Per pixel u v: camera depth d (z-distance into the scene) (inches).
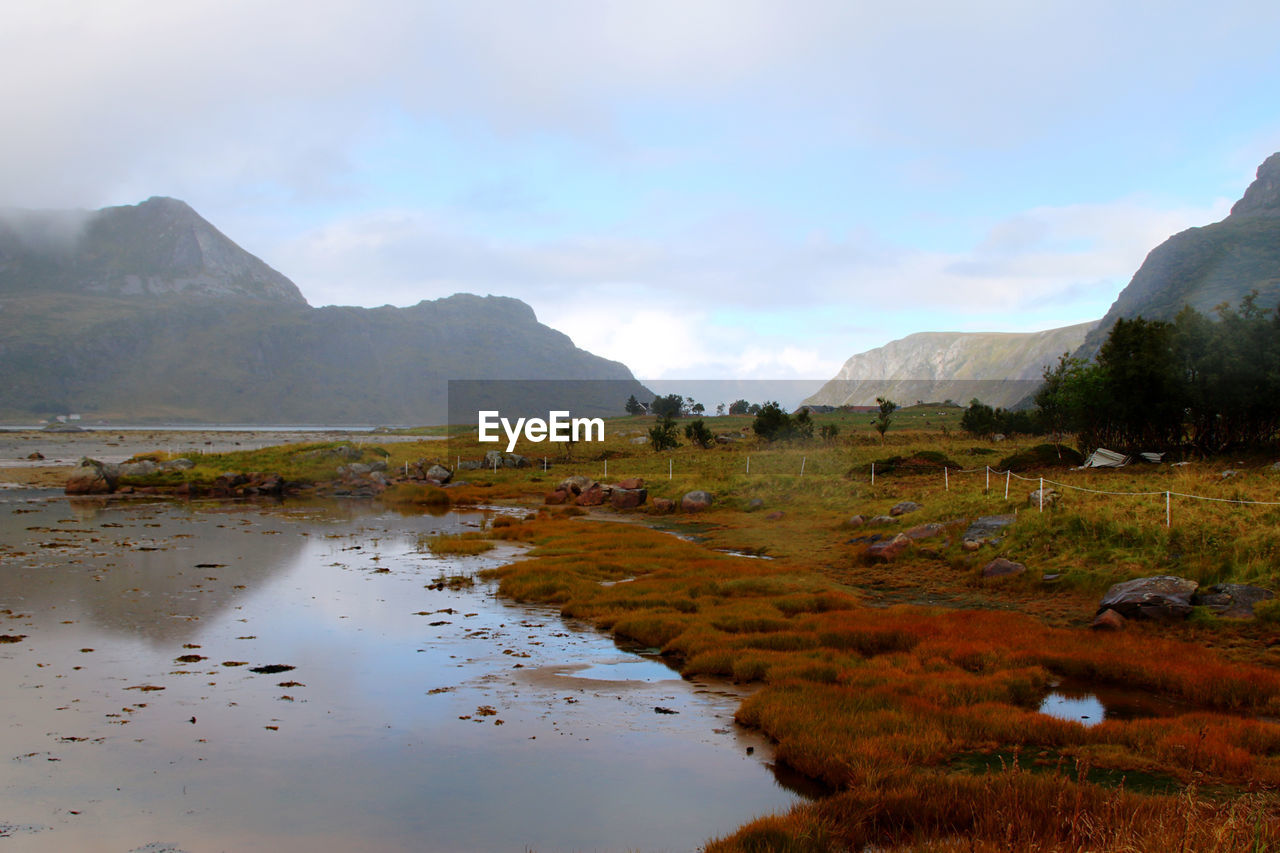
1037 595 786.2
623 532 1339.8
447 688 527.2
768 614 721.0
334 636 668.1
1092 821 293.9
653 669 583.8
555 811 343.9
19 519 1475.1
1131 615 661.9
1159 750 387.2
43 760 391.5
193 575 941.8
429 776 381.4
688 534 1366.9
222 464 2444.6
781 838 295.1
